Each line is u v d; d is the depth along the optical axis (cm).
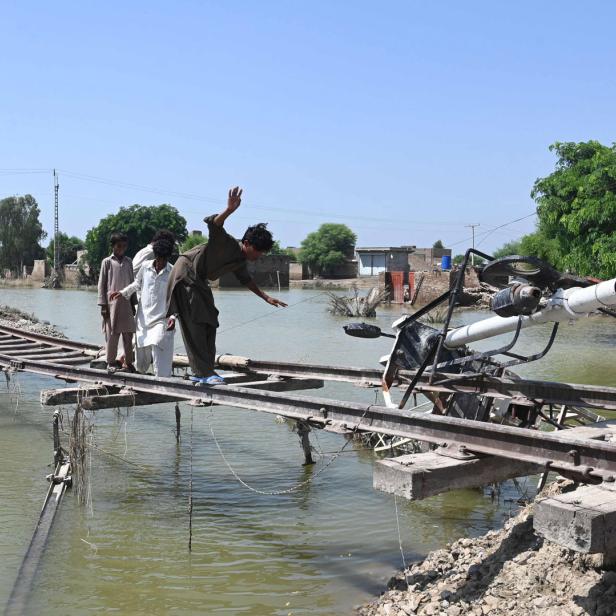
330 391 1459
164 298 976
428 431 592
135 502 858
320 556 705
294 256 10188
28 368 1165
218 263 764
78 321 3428
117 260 1041
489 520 786
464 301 786
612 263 2216
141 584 649
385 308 4531
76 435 928
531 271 702
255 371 1086
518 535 607
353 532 762
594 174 2312
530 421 774
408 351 847
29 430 1195
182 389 859
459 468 536
